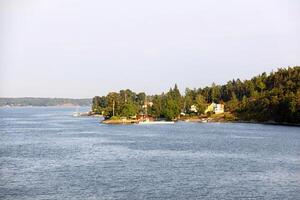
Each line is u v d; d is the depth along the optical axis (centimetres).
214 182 9250
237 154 14125
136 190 8431
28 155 13625
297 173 10394
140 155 13675
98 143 17675
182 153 14288
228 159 12862
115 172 10394
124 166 11338
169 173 10294
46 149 15375
